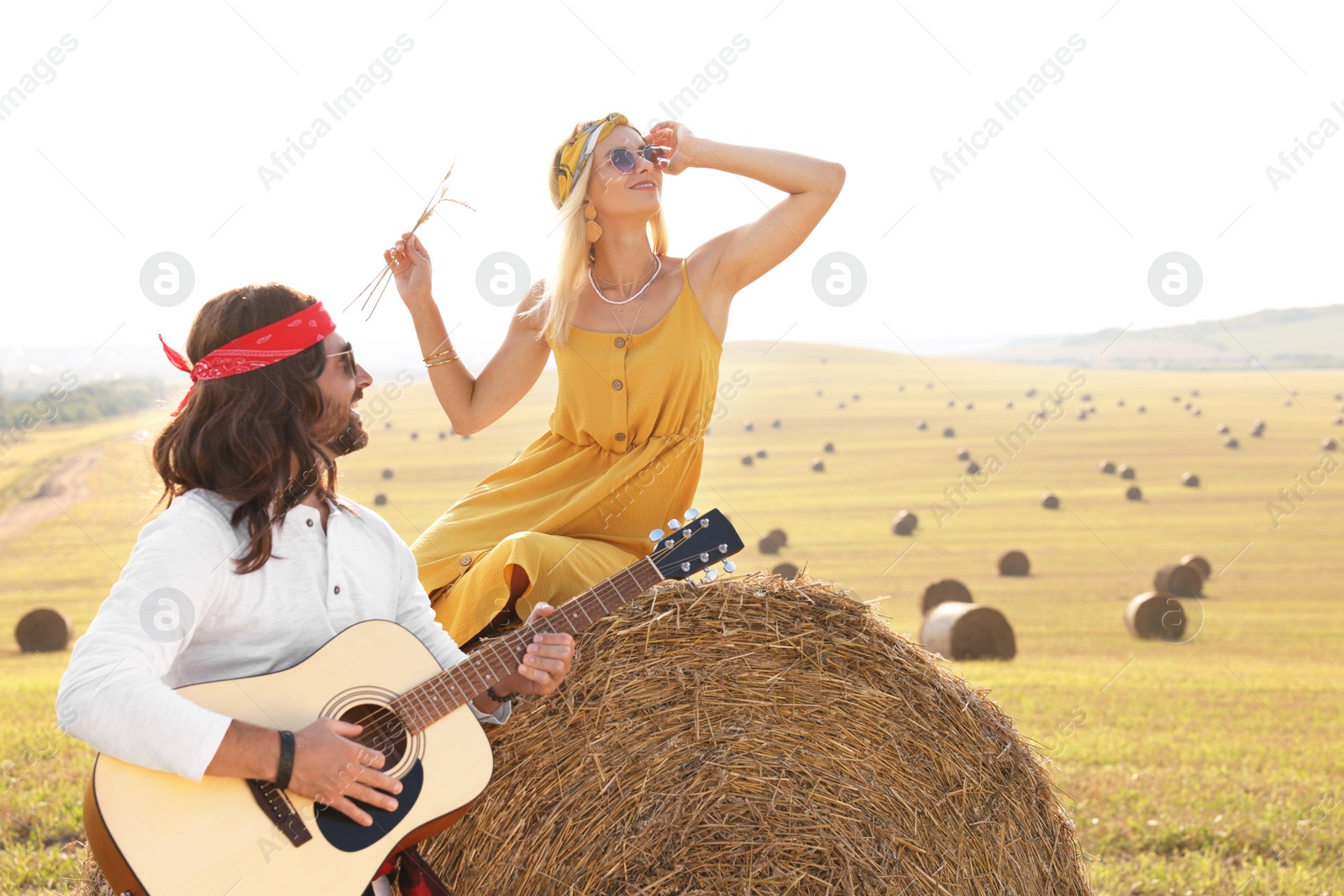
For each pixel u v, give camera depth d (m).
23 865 4.21
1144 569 20.69
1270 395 65.00
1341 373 91.06
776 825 2.90
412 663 2.28
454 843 2.86
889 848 2.96
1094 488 32.88
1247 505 29.75
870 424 47.19
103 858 2.00
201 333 2.11
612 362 3.08
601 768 2.84
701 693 2.91
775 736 2.94
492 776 2.84
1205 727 8.67
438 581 3.04
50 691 9.45
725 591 2.95
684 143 3.14
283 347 2.09
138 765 1.93
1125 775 6.92
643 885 2.83
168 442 2.09
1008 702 9.55
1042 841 3.17
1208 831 5.51
